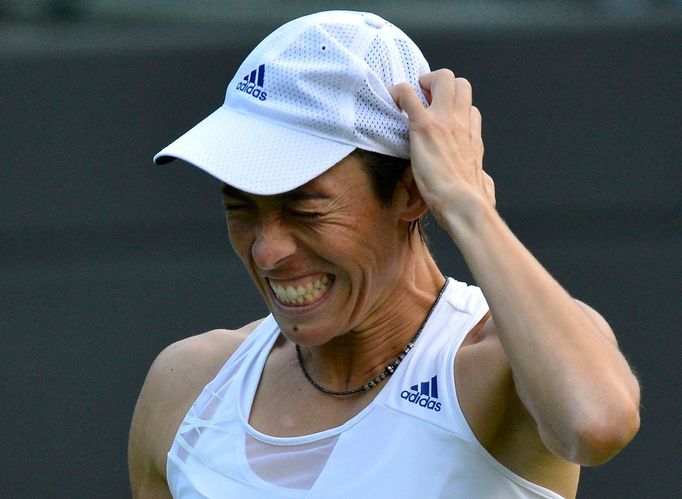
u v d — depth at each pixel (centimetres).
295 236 791
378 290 823
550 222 1950
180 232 2031
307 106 791
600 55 1922
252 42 1989
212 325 2020
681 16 1975
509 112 1941
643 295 1941
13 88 2023
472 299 865
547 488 802
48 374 2041
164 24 2197
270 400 883
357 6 2138
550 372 732
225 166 778
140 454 955
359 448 814
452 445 790
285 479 830
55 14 2227
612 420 721
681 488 1927
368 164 794
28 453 2042
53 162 2030
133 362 2027
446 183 787
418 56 846
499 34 1930
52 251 2044
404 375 828
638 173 1931
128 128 2020
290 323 818
